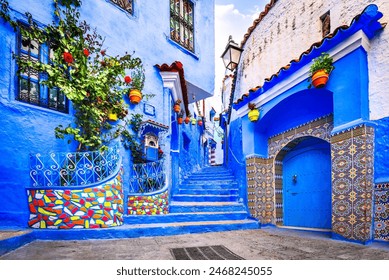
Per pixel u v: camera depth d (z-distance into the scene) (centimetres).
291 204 592
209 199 689
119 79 549
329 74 420
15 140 383
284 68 501
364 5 407
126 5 616
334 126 408
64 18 475
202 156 1598
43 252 303
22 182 384
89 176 426
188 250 334
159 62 679
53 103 446
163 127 591
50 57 459
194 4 842
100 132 492
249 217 600
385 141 348
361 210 353
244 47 834
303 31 554
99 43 536
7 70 387
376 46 371
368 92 375
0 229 355
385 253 304
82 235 383
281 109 575
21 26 407
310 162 553
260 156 627
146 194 523
